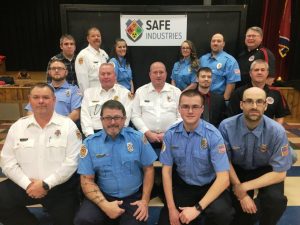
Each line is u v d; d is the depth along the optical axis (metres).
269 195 1.91
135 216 1.82
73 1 7.35
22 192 1.95
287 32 4.76
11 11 7.58
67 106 2.79
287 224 2.24
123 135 1.91
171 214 1.84
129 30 3.79
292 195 2.67
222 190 1.86
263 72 2.53
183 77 3.57
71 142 1.96
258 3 5.53
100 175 1.92
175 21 3.76
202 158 1.91
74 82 3.48
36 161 1.93
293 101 4.91
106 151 1.88
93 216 1.81
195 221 2.00
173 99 2.84
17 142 1.93
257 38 3.26
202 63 3.51
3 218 1.96
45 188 1.86
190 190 2.01
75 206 2.02
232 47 3.81
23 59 7.93
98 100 2.74
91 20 3.78
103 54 3.54
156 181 2.23
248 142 1.98
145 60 3.87
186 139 1.93
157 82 2.78
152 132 2.78
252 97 1.85
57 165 1.95
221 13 3.72
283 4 4.89
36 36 7.76
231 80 3.35
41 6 7.55
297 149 3.78
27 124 1.95
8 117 5.21
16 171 1.92
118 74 3.56
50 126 1.96
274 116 2.69
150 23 3.77
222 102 2.90
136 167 1.95
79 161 1.92
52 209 2.00
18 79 6.25
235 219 2.10
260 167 2.11
